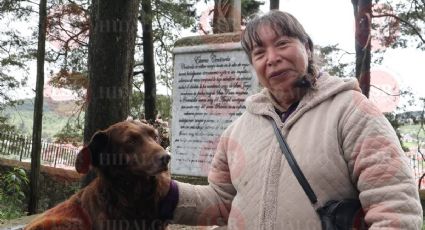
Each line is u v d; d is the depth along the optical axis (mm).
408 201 1594
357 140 1719
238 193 2031
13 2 12586
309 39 2018
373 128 1704
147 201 2471
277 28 1923
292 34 1927
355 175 1732
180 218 2500
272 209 1840
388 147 1674
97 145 2539
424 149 11344
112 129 2568
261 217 1862
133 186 2469
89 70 4387
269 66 1934
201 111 6984
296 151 1828
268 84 1973
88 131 4336
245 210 1949
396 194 1605
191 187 2498
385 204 1615
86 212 2496
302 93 1942
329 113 1816
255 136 2012
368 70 9594
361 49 9594
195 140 7039
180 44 7156
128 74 4398
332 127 1778
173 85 7230
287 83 1917
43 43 10898
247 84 6547
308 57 1993
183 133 7137
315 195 1754
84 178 4078
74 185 12680
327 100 1857
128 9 4320
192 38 7066
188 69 7102
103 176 2502
